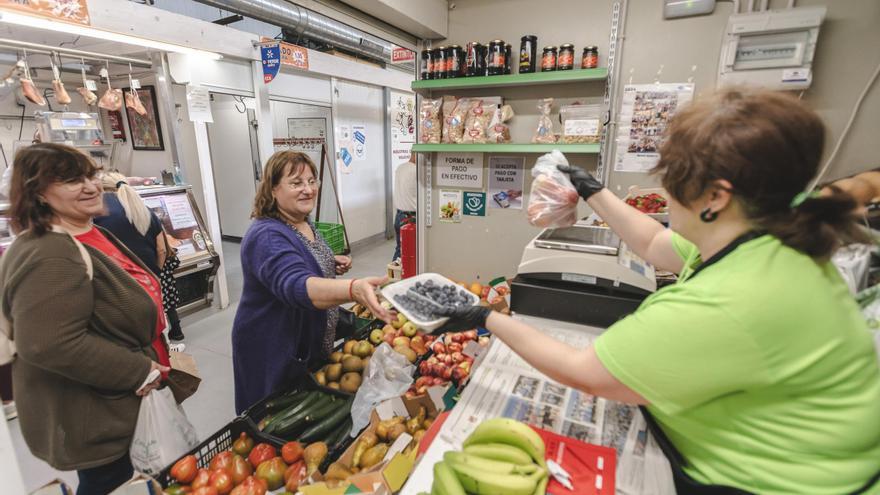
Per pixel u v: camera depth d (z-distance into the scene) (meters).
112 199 2.52
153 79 4.05
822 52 1.68
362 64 5.73
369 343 1.86
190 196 3.67
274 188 1.60
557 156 1.26
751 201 0.58
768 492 0.61
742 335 0.56
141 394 1.43
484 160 2.37
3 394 2.23
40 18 2.09
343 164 5.75
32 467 2.08
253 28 6.02
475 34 2.23
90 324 1.33
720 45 1.81
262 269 1.46
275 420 1.42
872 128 1.67
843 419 0.58
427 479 0.77
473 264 2.55
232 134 5.95
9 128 3.91
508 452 0.75
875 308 0.99
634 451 0.80
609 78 1.98
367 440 1.28
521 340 0.77
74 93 4.32
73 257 1.24
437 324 0.85
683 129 0.62
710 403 0.64
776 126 0.54
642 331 0.61
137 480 1.04
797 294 0.56
